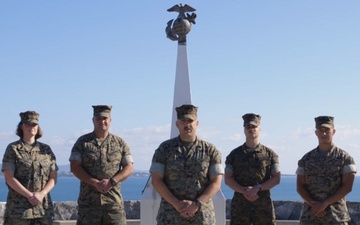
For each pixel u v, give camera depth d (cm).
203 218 559
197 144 583
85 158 652
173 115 841
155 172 574
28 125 653
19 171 641
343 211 656
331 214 650
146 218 782
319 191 658
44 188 648
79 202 654
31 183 641
